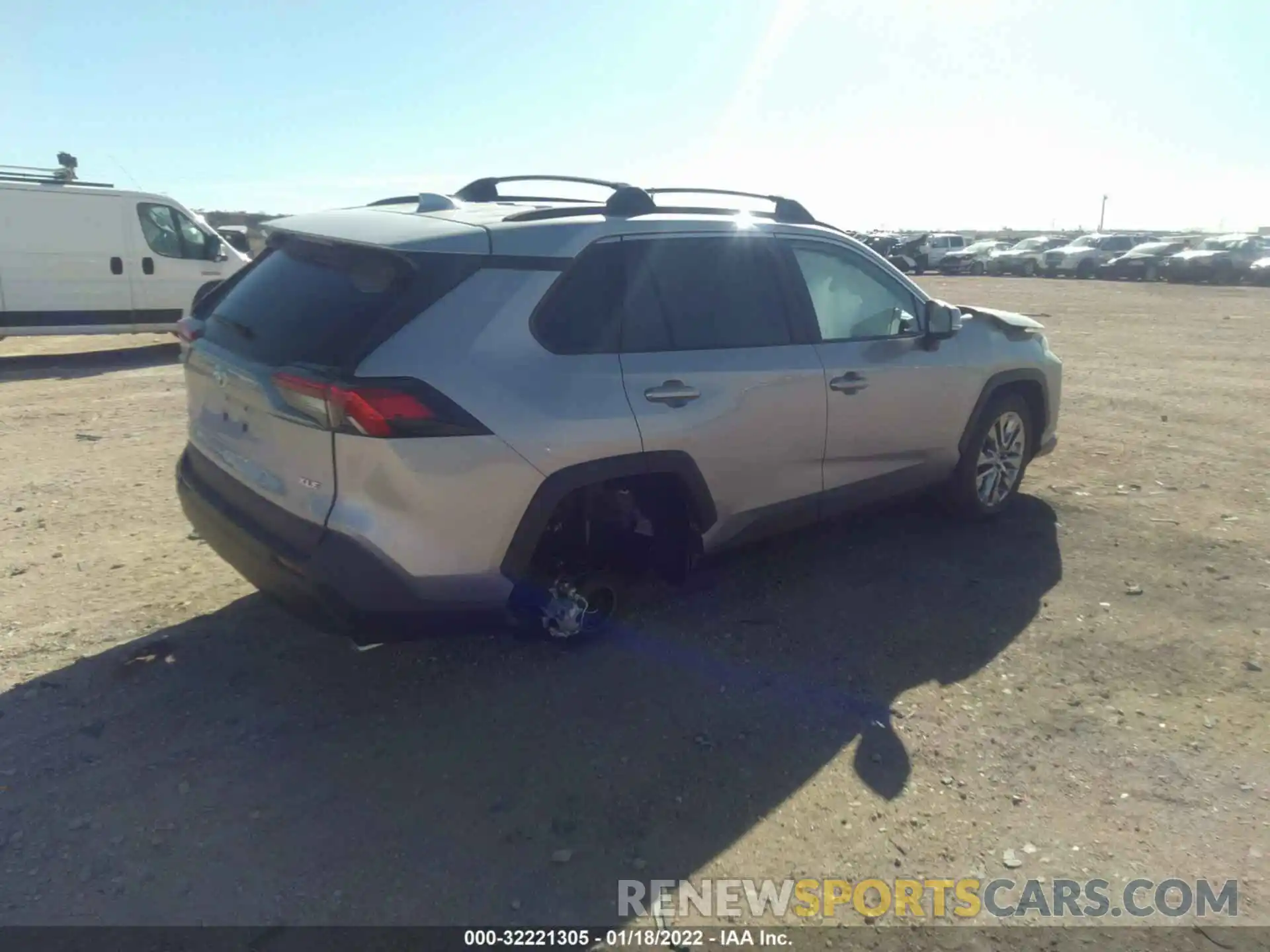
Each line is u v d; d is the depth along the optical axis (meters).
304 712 3.72
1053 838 3.09
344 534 3.28
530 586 3.75
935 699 3.88
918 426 5.10
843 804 3.24
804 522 4.76
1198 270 36.47
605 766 3.41
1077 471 7.00
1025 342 5.81
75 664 4.03
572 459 3.64
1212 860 2.99
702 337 4.17
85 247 13.11
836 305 4.77
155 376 11.70
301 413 3.33
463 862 2.94
